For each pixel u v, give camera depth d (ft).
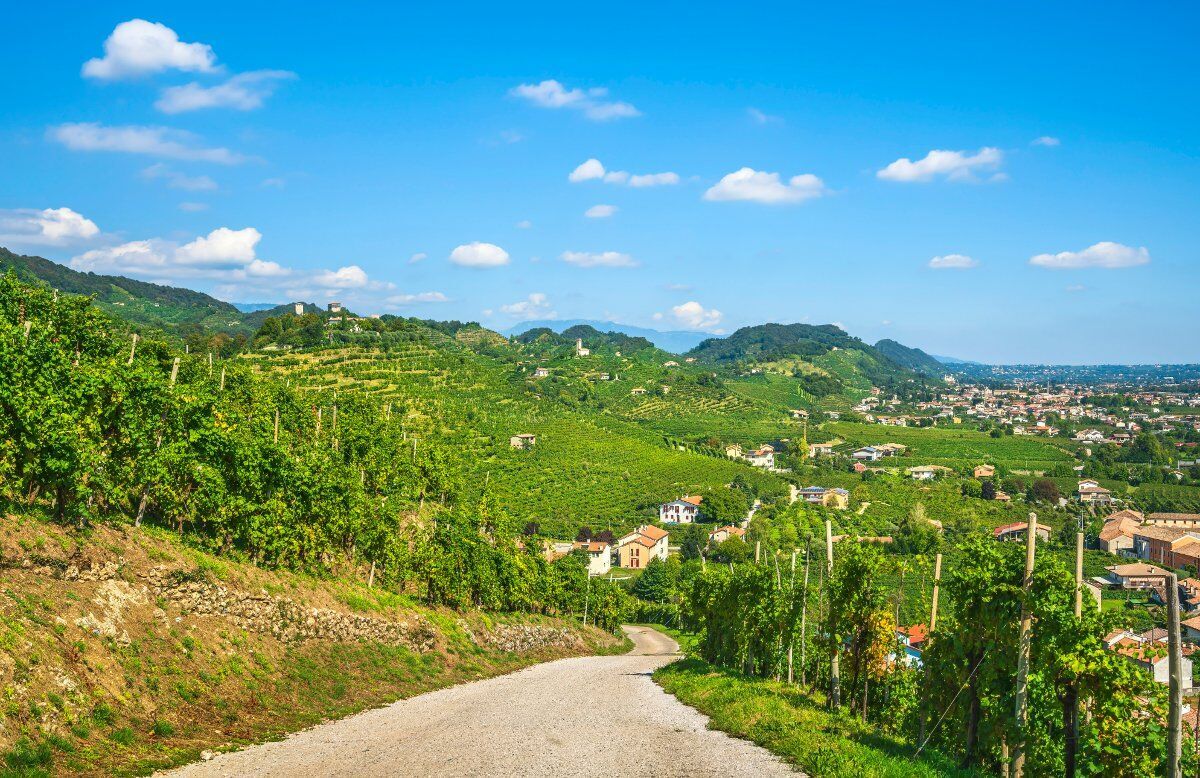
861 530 426.51
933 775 53.88
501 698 97.45
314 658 97.14
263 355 500.74
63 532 73.05
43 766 49.65
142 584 75.87
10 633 56.90
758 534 405.59
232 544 104.88
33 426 72.13
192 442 99.55
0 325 89.81
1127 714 51.47
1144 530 374.84
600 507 458.50
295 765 57.16
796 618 106.22
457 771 55.67
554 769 56.34
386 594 131.95
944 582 70.79
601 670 147.84
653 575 396.78
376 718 79.82
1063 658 51.16
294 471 113.39
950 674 64.90
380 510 138.92
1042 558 56.34
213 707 70.23
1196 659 54.19
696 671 122.62
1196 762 51.39
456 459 248.52
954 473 630.74
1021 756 56.13
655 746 64.69
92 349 132.46
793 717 74.38
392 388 469.16
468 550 161.68
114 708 60.08
